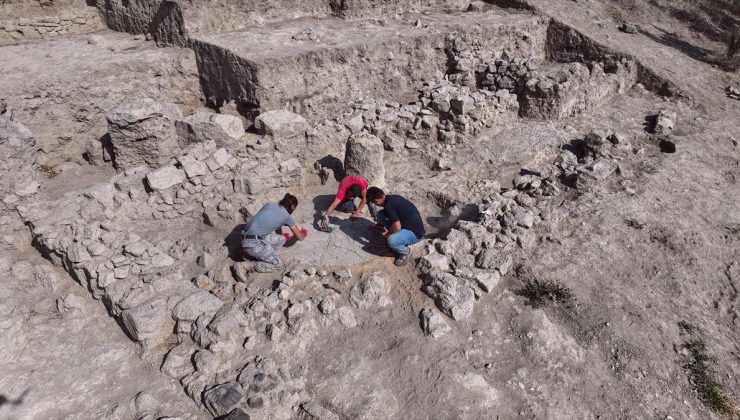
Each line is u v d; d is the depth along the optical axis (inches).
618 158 365.4
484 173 355.3
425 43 455.8
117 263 234.5
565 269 263.3
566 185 329.7
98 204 269.1
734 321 250.5
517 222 280.8
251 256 251.6
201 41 407.8
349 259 267.0
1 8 459.5
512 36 518.9
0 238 252.7
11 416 185.9
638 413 205.8
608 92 470.6
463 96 376.8
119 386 201.2
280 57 378.9
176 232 287.0
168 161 326.3
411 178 349.1
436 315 232.8
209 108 434.9
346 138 364.2
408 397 204.4
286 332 225.3
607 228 290.4
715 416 207.8
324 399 201.8
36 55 409.7
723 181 354.9
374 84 441.7
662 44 557.6
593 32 539.5
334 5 506.6
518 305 243.9
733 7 670.5
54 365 206.4
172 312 221.9
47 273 239.6
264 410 190.7
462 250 269.7
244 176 302.5
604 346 229.1
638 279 263.0
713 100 473.1
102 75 384.2
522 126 412.5
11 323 204.8
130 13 459.8
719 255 284.2
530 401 206.7
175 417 187.2
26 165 260.8
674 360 226.7
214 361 206.5
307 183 334.3
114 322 227.8
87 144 346.9
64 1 493.0
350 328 230.7
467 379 209.9
